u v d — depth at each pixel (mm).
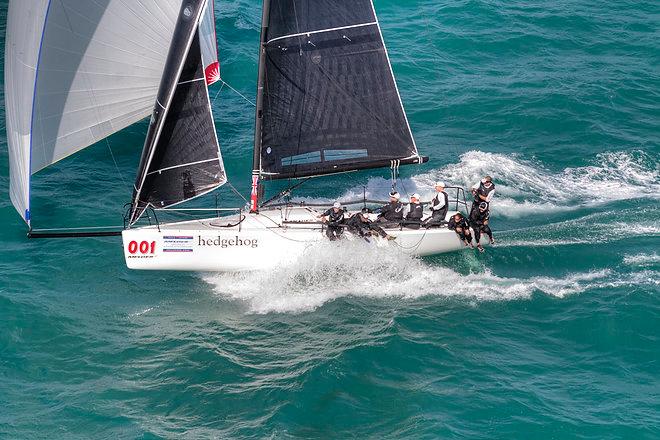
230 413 57656
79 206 85000
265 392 59438
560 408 57406
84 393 60000
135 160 94375
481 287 72000
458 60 114625
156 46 73812
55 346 65062
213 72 97062
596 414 56812
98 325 67812
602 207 84562
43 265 75438
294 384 60062
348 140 74125
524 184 88812
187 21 68125
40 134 72312
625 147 95625
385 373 61312
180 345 65438
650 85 108250
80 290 72375
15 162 72438
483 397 58594
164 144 70750
